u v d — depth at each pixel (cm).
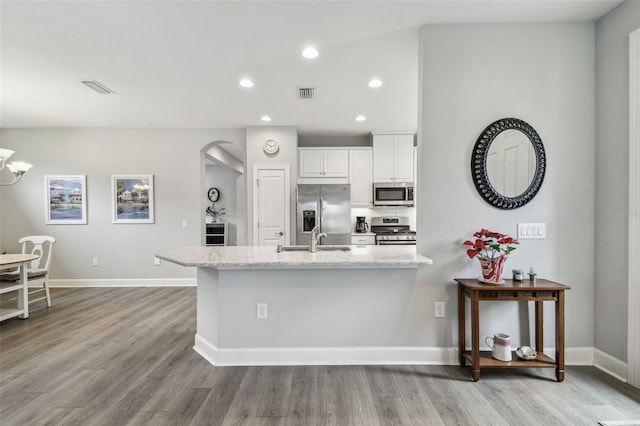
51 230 507
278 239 501
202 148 514
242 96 370
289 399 201
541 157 238
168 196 514
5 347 278
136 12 217
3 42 253
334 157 524
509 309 245
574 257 241
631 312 212
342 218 488
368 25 236
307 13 220
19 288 349
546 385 214
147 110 420
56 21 226
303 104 398
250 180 501
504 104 240
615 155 223
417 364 245
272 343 249
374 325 248
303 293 249
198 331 279
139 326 332
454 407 192
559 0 212
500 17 231
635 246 209
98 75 313
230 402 198
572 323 241
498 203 238
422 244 244
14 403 196
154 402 198
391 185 518
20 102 388
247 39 252
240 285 248
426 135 241
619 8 218
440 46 239
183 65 294
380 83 335
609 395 202
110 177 509
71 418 182
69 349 274
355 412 188
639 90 204
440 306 245
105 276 511
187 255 252
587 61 239
